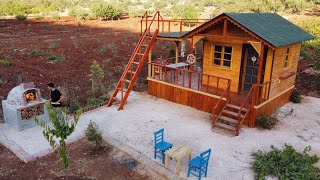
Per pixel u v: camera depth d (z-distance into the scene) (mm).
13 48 23453
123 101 13727
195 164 8281
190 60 13789
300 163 8820
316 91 16781
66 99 13875
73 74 18469
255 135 11180
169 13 48594
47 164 9211
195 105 13930
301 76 18812
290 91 14945
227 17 11742
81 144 10477
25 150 9859
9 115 11461
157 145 9352
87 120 12469
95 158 9609
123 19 45469
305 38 13641
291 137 11047
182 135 11188
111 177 8633
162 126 11992
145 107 14117
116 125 12047
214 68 14180
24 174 8680
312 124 12336
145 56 14875
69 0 67188
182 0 65812
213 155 9742
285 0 40906
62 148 7500
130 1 70812
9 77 16906
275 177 8508
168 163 8914
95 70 15594
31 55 21734
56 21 41469
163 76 16250
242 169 8953
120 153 9922
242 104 11352
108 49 24891
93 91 15398
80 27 37062
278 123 12375
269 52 12281
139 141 10664
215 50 14055
